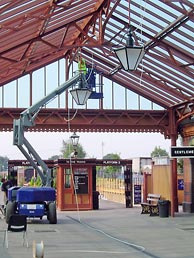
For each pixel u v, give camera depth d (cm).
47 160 3003
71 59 2634
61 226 1988
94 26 1992
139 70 2466
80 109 2733
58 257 1239
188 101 2581
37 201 2061
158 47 2102
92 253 1312
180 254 1312
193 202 2642
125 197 3164
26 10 1551
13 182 3000
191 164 2648
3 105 2661
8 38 1772
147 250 1379
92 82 2452
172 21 1792
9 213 2030
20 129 2020
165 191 2567
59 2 1598
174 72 2312
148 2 1727
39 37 1916
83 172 2853
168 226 2002
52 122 2703
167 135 2822
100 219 2298
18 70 2438
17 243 1477
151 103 2803
